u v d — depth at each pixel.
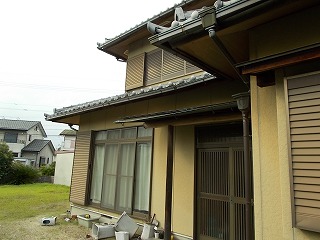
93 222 6.50
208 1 5.94
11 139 30.19
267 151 2.45
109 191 6.63
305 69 2.19
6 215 7.73
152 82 7.08
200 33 2.48
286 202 2.17
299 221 2.05
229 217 4.23
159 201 5.36
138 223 5.61
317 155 2.03
